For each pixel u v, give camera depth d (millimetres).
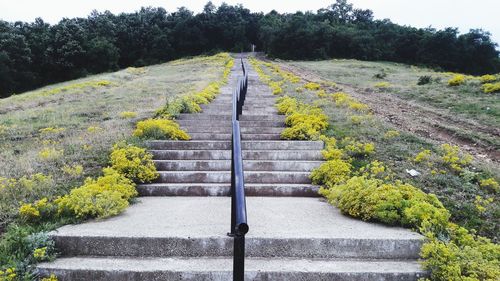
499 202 4887
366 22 73312
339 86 19094
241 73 26234
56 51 43531
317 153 6566
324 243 3598
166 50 59938
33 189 4852
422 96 13914
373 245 3600
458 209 4660
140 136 7363
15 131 8492
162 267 3275
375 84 18812
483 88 13797
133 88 17828
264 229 3863
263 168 6246
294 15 71812
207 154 6625
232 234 2691
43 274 3223
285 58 48531
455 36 49969
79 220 4066
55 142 7156
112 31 57438
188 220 4180
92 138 7188
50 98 15688
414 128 9203
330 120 9039
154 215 4395
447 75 22797
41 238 3508
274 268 3307
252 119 9461
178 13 72875
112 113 10508
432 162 6156
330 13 73812
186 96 11617
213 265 3332
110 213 4211
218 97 13812
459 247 3555
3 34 40562
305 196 5504
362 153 6508
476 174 5660
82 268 3227
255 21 74562
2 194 4691
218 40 67438
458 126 9391
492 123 9422
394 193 4289
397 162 6160
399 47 50188
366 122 8859
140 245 3545
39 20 53094
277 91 14508
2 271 3008
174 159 6602
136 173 5605
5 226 3975
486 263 3152
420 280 3113
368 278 3244
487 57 49938
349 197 4469
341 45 49406
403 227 4016
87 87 19375
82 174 5457
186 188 5488
